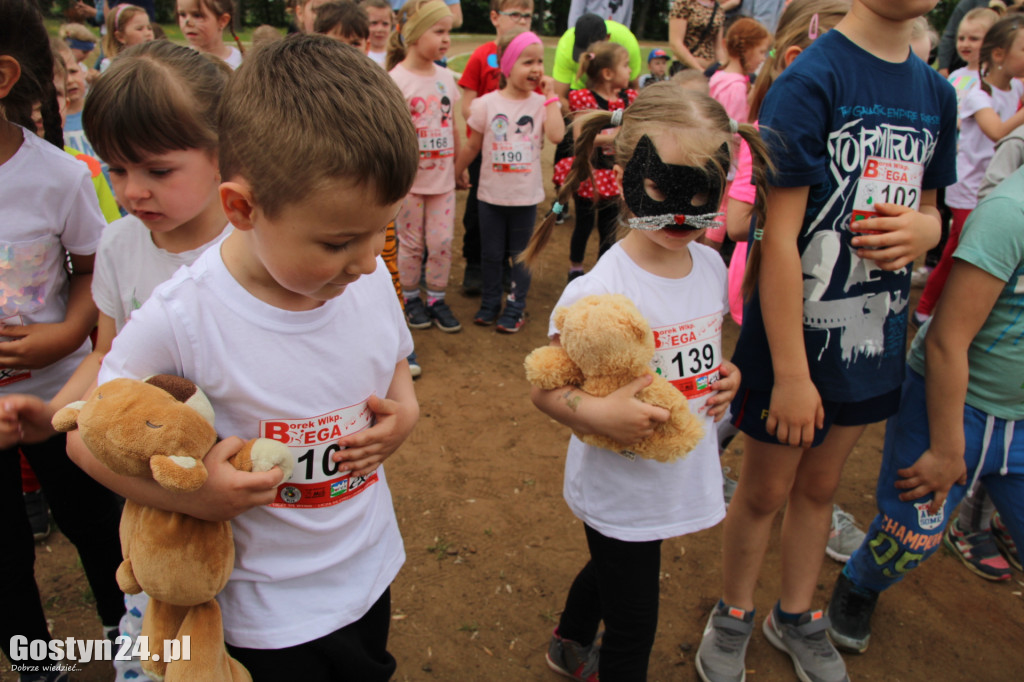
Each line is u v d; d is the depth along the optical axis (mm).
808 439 1920
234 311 1281
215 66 1661
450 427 3662
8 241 1775
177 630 1326
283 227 1123
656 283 1829
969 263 1960
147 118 1447
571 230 6609
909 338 4785
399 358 1581
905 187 1892
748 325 2094
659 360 1820
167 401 1167
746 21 4688
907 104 1861
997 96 4812
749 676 2367
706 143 1695
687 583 2746
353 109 1087
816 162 1792
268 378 1317
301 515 1414
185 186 1552
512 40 4277
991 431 2148
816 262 1909
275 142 1077
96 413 1136
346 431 1438
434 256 4578
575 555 2820
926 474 2141
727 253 5566
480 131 4418
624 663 1865
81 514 2045
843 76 1787
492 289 4777
